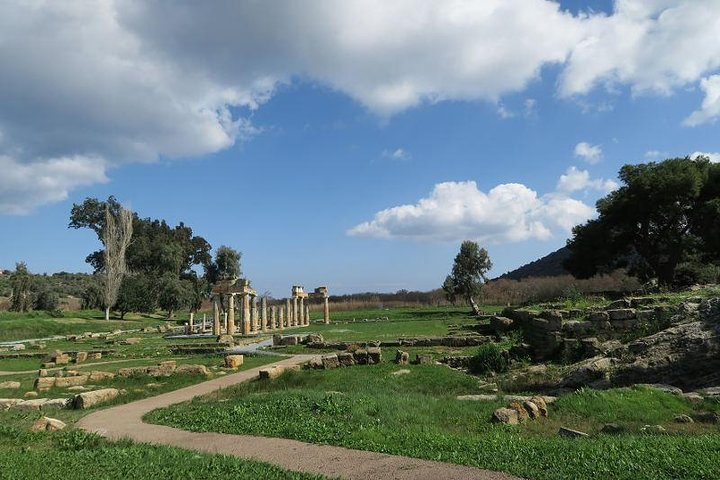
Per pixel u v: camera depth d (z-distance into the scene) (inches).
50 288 3516.2
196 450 436.5
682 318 786.8
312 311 3235.7
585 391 593.0
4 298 3223.4
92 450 427.8
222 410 586.6
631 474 323.9
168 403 700.7
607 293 1382.9
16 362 1321.4
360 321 2333.9
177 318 3284.9
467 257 2315.5
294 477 346.3
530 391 722.8
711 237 1616.6
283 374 864.3
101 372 928.9
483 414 556.4
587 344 839.7
